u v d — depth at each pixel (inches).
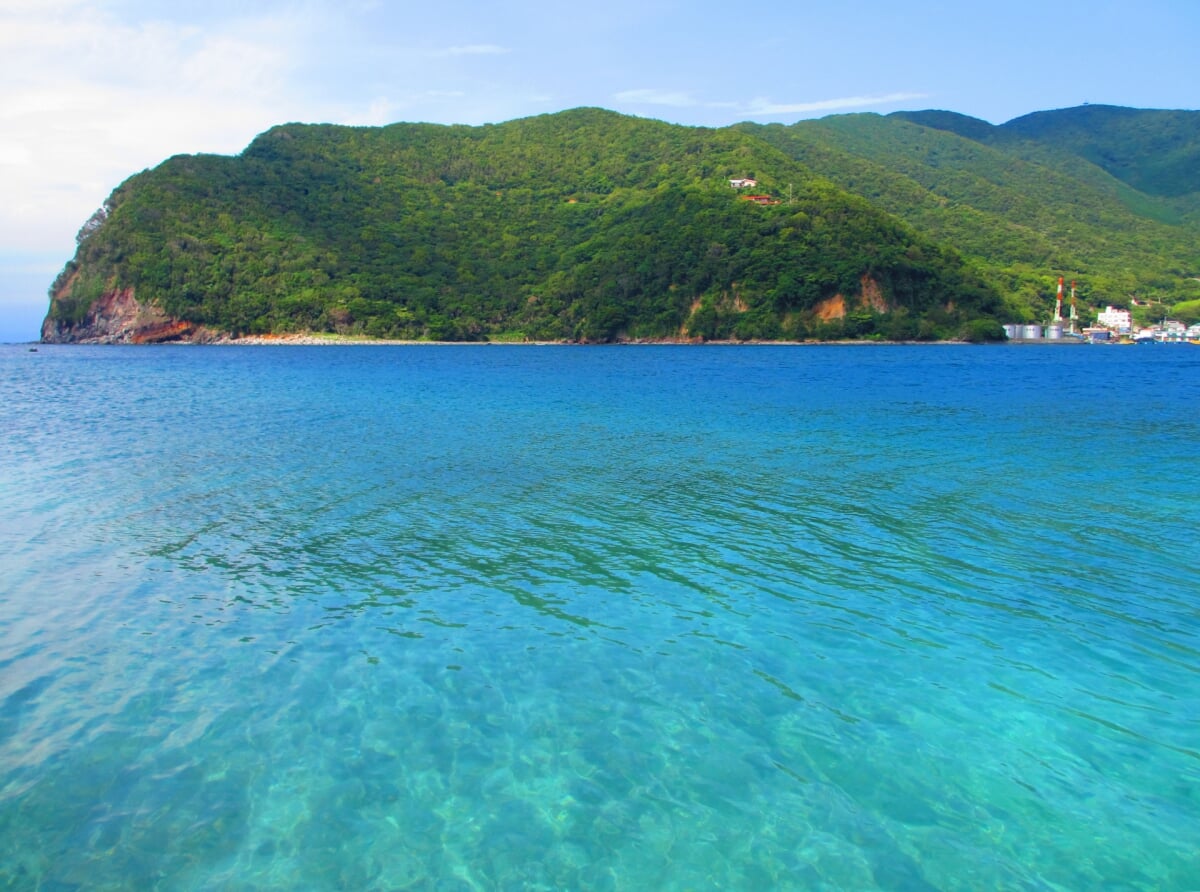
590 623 376.5
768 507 606.2
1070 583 428.8
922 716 289.4
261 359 3336.6
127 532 538.3
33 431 1051.3
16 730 278.1
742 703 299.4
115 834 224.8
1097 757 263.3
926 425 1091.9
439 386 1847.9
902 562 467.2
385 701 301.0
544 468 772.0
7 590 421.1
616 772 256.2
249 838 224.5
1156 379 2055.9
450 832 228.2
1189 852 217.9
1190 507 597.3
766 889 205.2
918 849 220.1
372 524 558.9
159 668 328.2
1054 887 205.5
